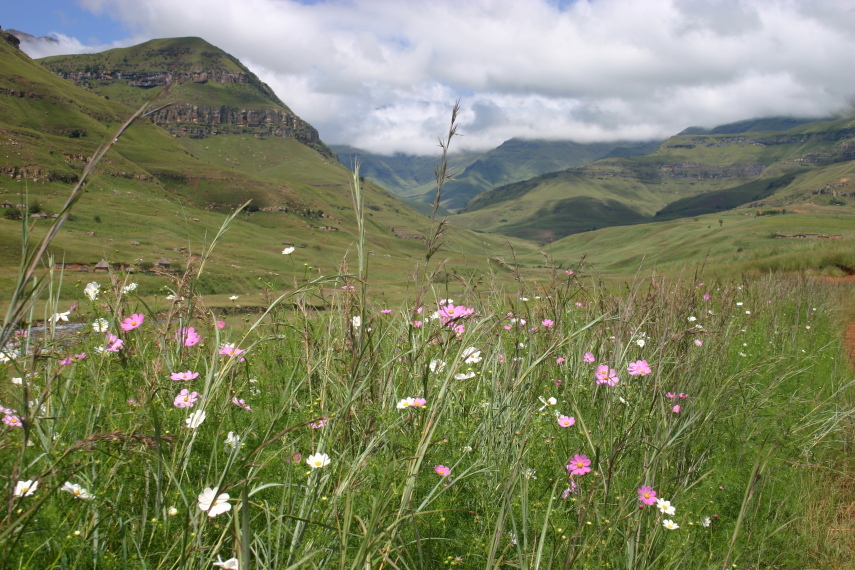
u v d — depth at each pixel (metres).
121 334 2.66
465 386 3.39
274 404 3.03
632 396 3.40
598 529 2.40
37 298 1.29
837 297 13.34
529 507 2.53
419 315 3.06
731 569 2.70
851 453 4.33
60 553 1.70
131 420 2.39
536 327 3.93
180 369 2.79
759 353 5.99
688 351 4.04
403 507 1.97
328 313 3.19
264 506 2.08
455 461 2.66
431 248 2.35
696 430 3.54
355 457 2.36
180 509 2.11
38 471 2.06
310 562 1.86
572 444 3.12
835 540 3.30
